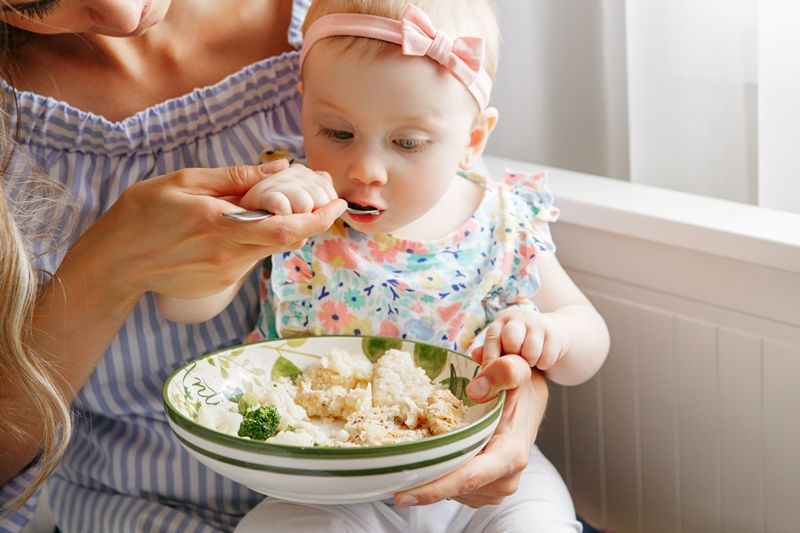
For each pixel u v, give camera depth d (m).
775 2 1.29
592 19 1.60
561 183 1.42
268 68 1.27
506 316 1.16
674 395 1.33
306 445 0.94
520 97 1.69
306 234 0.97
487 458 1.02
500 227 1.27
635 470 1.40
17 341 1.03
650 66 1.46
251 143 1.27
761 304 1.21
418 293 1.22
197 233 0.99
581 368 1.24
